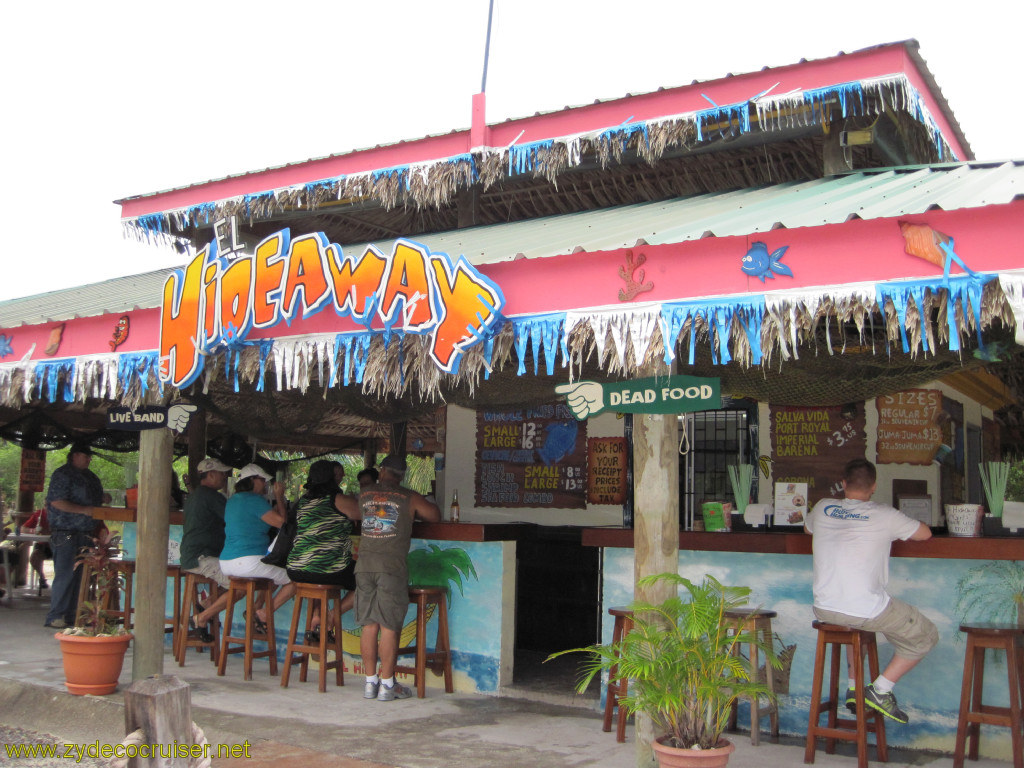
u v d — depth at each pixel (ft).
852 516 17.61
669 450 16.16
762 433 27.53
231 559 25.17
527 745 18.42
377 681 22.57
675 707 14.29
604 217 24.07
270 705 21.65
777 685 19.85
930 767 16.99
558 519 29.96
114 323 21.43
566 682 23.81
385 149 28.53
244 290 18.21
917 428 26.45
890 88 21.57
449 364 15.57
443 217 32.37
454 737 19.01
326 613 23.36
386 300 16.30
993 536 18.60
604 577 22.04
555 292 15.39
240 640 24.93
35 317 24.16
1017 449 40.86
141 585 22.71
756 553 20.36
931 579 18.62
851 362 19.49
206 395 24.89
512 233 23.56
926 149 25.53
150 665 22.57
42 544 43.01
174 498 42.19
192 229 32.40
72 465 34.17
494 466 31.35
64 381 22.89
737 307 13.89
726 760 14.10
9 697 22.90
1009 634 16.31
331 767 16.96
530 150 26.20
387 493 22.82
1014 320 12.11
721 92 23.79
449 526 24.12
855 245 13.19
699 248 14.30
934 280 12.54
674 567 16.11
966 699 16.58
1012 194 14.37
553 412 30.53
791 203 18.44
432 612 24.04
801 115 23.03
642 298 14.64
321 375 18.10
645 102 24.86
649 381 15.56
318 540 23.89
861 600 16.93
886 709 17.11
